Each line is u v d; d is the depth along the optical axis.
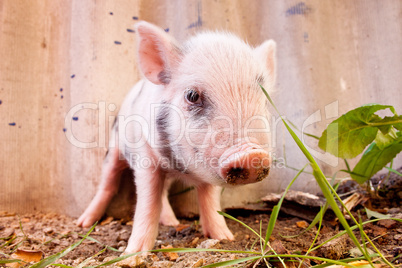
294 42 0.50
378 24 0.50
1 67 0.48
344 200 0.41
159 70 0.36
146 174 0.37
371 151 0.39
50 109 0.50
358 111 0.36
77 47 0.49
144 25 0.35
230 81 0.32
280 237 0.37
